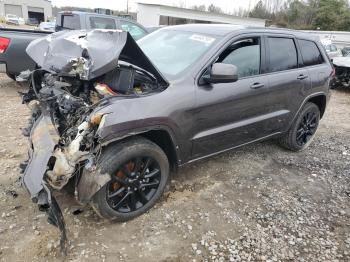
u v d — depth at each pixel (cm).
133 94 317
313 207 390
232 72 340
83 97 336
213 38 391
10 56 741
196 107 348
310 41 516
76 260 286
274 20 5322
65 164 281
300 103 492
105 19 962
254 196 401
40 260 283
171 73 359
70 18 955
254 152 520
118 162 303
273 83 435
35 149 307
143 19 3616
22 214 332
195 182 416
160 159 337
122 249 302
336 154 545
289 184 437
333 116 794
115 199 321
